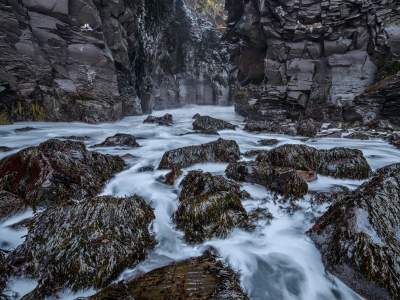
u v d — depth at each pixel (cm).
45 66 1577
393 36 1673
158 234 448
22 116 1467
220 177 570
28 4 1595
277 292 351
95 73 1822
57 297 322
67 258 347
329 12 1839
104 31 2022
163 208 534
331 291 351
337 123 1673
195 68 4091
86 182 567
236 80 3023
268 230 462
